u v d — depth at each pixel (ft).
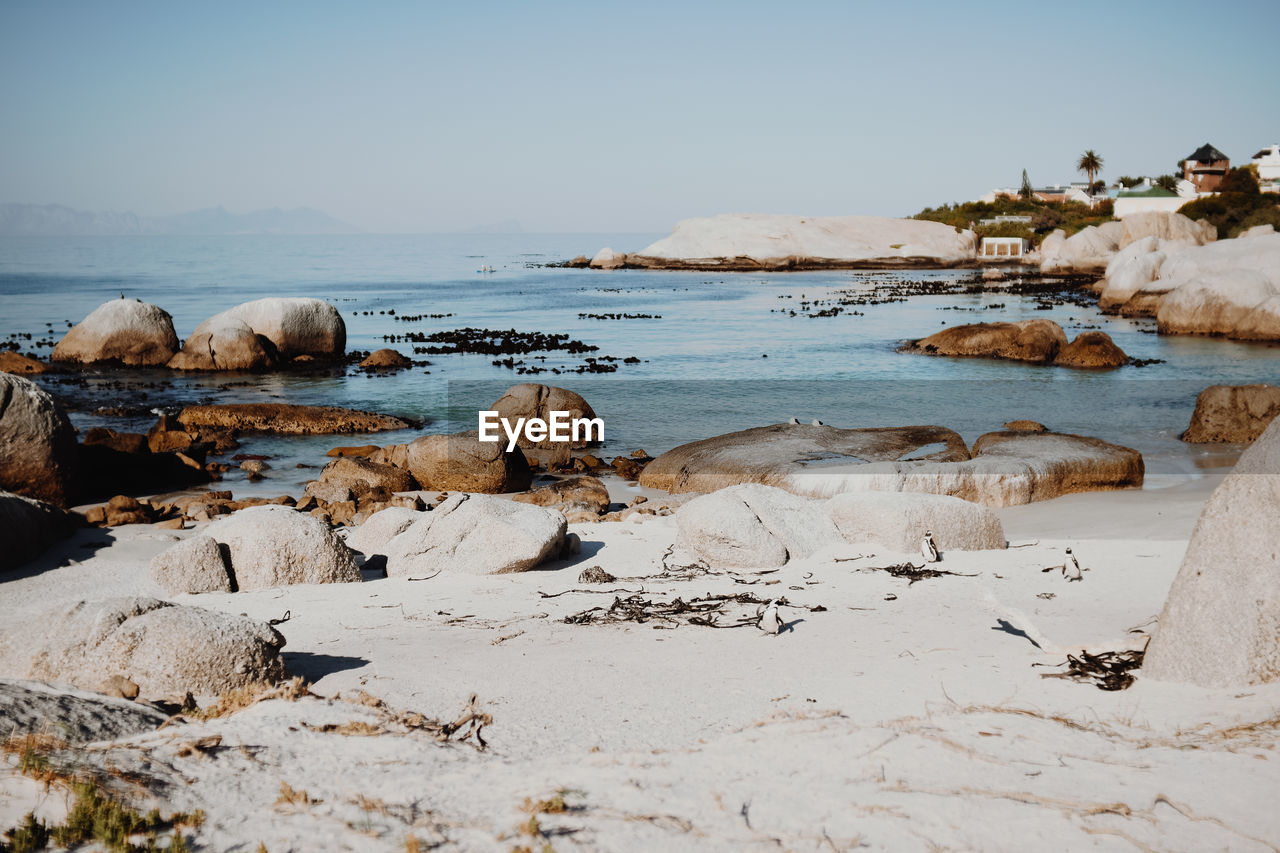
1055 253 345.31
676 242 438.40
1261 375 129.18
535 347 162.20
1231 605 22.24
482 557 44.73
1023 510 57.72
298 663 29.30
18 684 22.06
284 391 118.42
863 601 36.17
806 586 39.34
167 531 56.54
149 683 25.26
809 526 46.60
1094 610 32.55
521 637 32.40
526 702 23.77
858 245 417.69
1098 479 62.69
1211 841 15.35
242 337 136.67
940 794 17.01
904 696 22.68
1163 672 22.77
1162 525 49.96
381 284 346.54
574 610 36.81
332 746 19.42
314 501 65.67
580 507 62.23
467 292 307.37
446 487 72.18
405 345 166.71
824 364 142.72
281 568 43.27
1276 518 22.38
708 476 65.72
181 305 241.96
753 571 43.11
